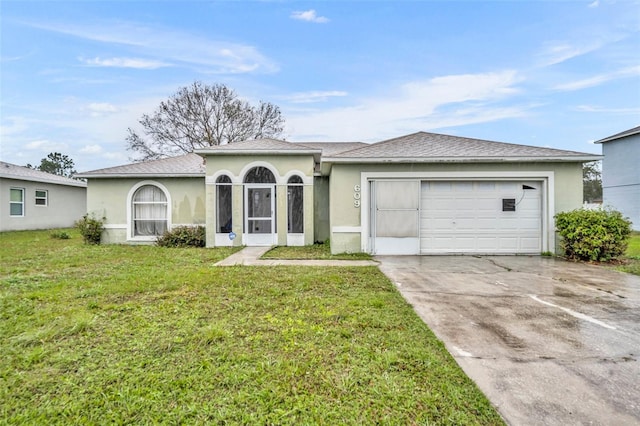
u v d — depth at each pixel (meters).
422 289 6.03
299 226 12.45
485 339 3.80
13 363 3.23
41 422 2.41
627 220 8.99
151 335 3.87
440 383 2.84
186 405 2.57
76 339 3.76
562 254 9.88
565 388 2.81
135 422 2.39
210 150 11.88
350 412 2.47
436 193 10.27
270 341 3.67
